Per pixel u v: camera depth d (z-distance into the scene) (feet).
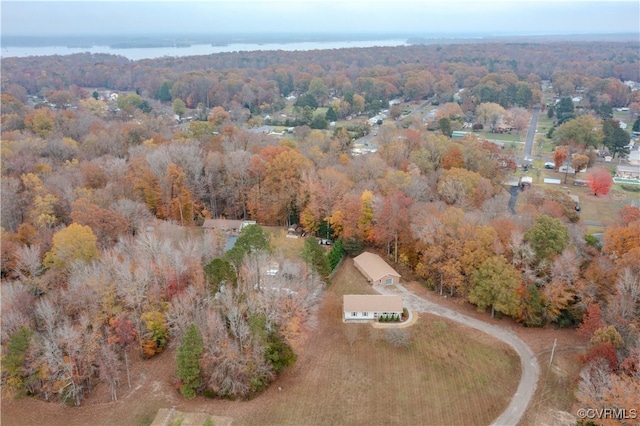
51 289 213.66
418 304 233.35
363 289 246.47
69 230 223.71
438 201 284.20
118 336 187.42
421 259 252.83
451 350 200.54
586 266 227.20
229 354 171.73
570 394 173.47
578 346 199.52
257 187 322.14
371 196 275.18
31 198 279.69
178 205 306.35
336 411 169.78
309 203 299.17
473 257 224.74
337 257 267.18
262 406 171.22
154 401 172.96
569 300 214.69
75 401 172.96
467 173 313.12
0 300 189.47
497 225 239.09
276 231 305.94
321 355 198.39
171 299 203.21
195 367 169.68
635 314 191.01
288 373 187.73
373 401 174.40
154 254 216.74
